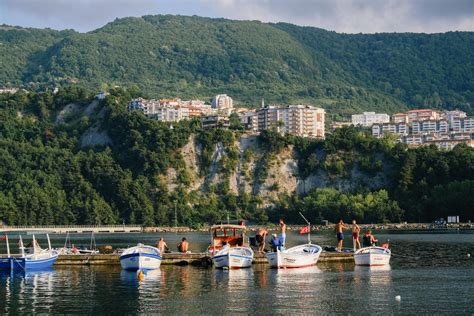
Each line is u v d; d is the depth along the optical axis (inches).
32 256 5305.1
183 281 4571.9
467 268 5187.0
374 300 3826.3
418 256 6250.0
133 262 5167.3
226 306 3713.1
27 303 3878.0
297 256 5206.7
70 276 4918.8
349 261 5615.2
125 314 3565.5
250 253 5315.0
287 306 3693.4
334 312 3543.3
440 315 3464.6
